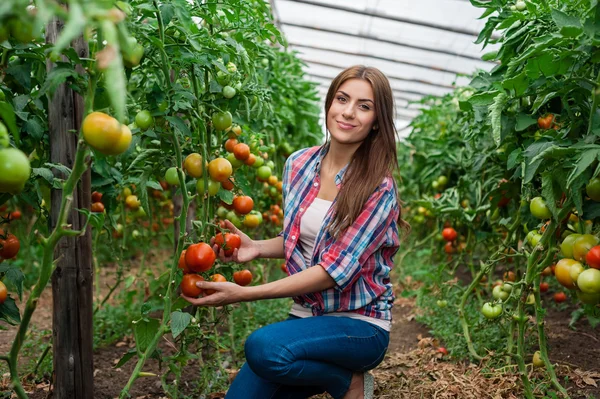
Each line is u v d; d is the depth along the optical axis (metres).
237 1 2.03
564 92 1.91
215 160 1.93
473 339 3.07
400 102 9.91
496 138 2.01
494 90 2.26
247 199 2.17
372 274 1.97
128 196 3.29
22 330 1.39
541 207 2.05
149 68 1.86
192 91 2.10
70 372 1.87
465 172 4.13
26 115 1.74
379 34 7.00
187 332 1.98
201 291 1.82
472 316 3.45
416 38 6.84
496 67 2.44
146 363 2.79
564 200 2.08
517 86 1.89
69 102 1.73
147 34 1.65
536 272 2.18
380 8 6.27
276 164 3.91
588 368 2.62
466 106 2.32
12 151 1.18
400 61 7.78
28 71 1.74
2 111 1.27
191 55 1.81
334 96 2.01
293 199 2.07
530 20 2.18
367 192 1.88
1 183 1.17
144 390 2.47
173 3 1.64
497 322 2.57
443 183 4.38
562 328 3.26
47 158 1.92
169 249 6.29
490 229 3.53
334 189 2.04
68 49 1.37
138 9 1.65
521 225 2.96
